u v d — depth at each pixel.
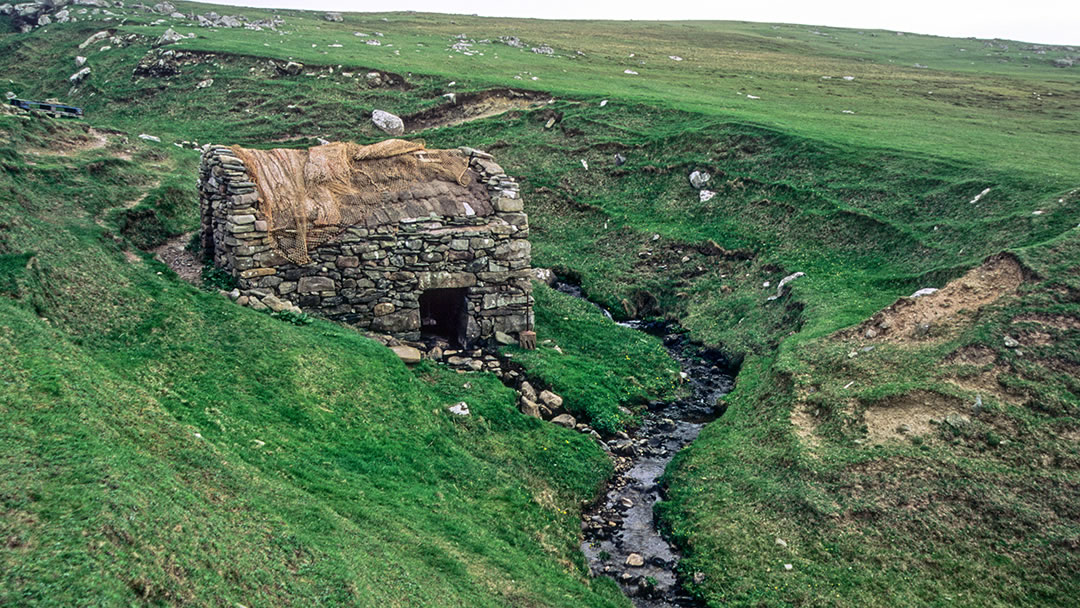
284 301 21.81
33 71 64.94
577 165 46.00
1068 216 25.52
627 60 77.44
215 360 17.14
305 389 17.20
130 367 15.58
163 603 8.30
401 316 23.73
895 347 20.84
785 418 19.66
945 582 14.39
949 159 35.44
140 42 64.81
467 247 24.03
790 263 31.47
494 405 20.31
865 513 15.95
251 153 22.97
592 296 33.50
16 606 7.21
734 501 17.34
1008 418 17.30
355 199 23.25
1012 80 73.06
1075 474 15.86
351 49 67.06
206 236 24.28
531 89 55.88
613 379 24.06
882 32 147.25
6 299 15.03
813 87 64.44
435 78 57.72
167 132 50.19
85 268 18.69
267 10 107.81
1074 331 18.95
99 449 10.62
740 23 153.62
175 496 10.51
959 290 21.86
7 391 11.29
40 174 25.67
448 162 25.91
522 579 13.46
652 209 40.97
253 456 13.70
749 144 42.97
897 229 30.92
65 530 8.52
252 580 9.63
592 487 18.42
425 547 13.07
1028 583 14.17
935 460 16.69
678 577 15.47
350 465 15.15
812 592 14.47
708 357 27.64
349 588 10.46
